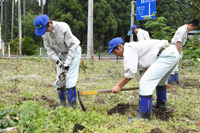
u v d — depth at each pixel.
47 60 13.37
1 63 11.56
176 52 3.63
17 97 4.89
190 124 3.54
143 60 3.61
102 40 31.94
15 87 5.91
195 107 4.48
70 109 3.39
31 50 27.09
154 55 3.60
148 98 3.49
